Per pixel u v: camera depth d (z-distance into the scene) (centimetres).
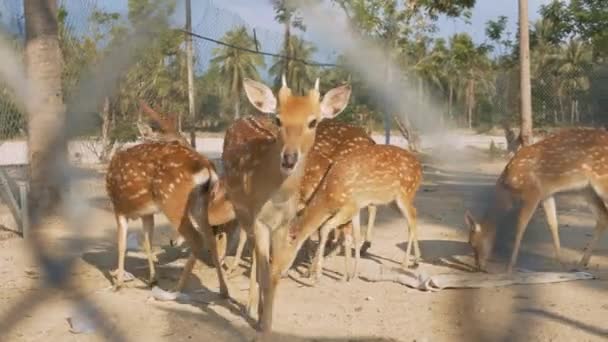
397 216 734
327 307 445
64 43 871
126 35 920
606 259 552
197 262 551
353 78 1402
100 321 416
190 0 935
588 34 1225
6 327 409
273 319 421
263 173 380
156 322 416
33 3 720
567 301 446
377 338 390
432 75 1466
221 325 412
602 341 380
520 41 907
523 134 909
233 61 1127
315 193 495
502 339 384
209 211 469
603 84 1102
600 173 512
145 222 490
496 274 500
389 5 1396
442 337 390
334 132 556
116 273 512
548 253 569
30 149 723
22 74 739
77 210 742
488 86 1397
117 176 476
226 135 505
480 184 998
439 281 479
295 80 1198
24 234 629
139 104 920
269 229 395
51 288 485
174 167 455
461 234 648
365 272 519
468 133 1452
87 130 932
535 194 517
